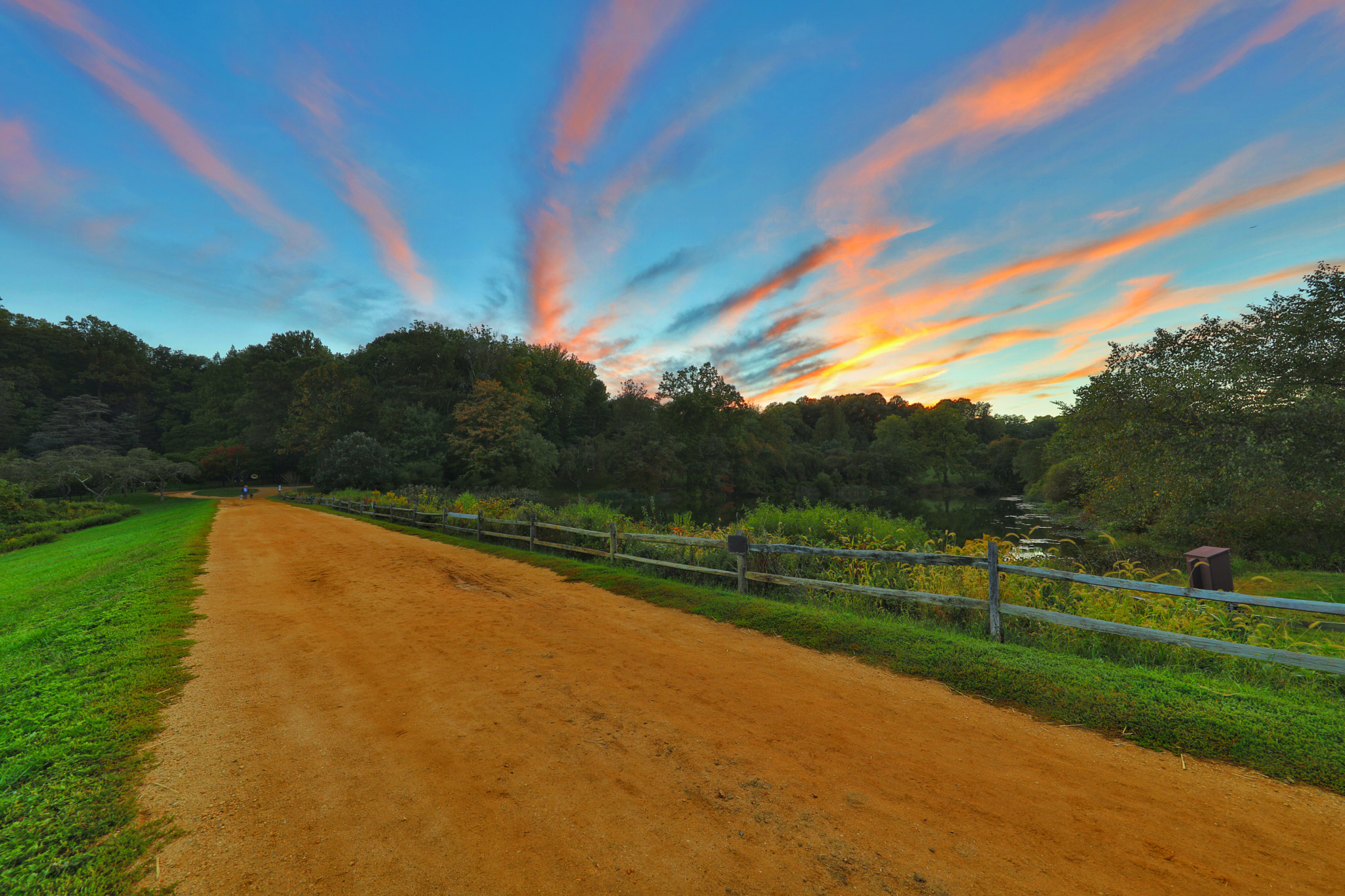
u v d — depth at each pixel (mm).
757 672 5469
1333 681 4848
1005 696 4719
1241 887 2449
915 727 4203
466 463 60656
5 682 5562
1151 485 16328
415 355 69562
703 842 2838
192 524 24062
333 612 8250
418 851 2791
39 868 2721
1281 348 15039
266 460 78312
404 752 3898
